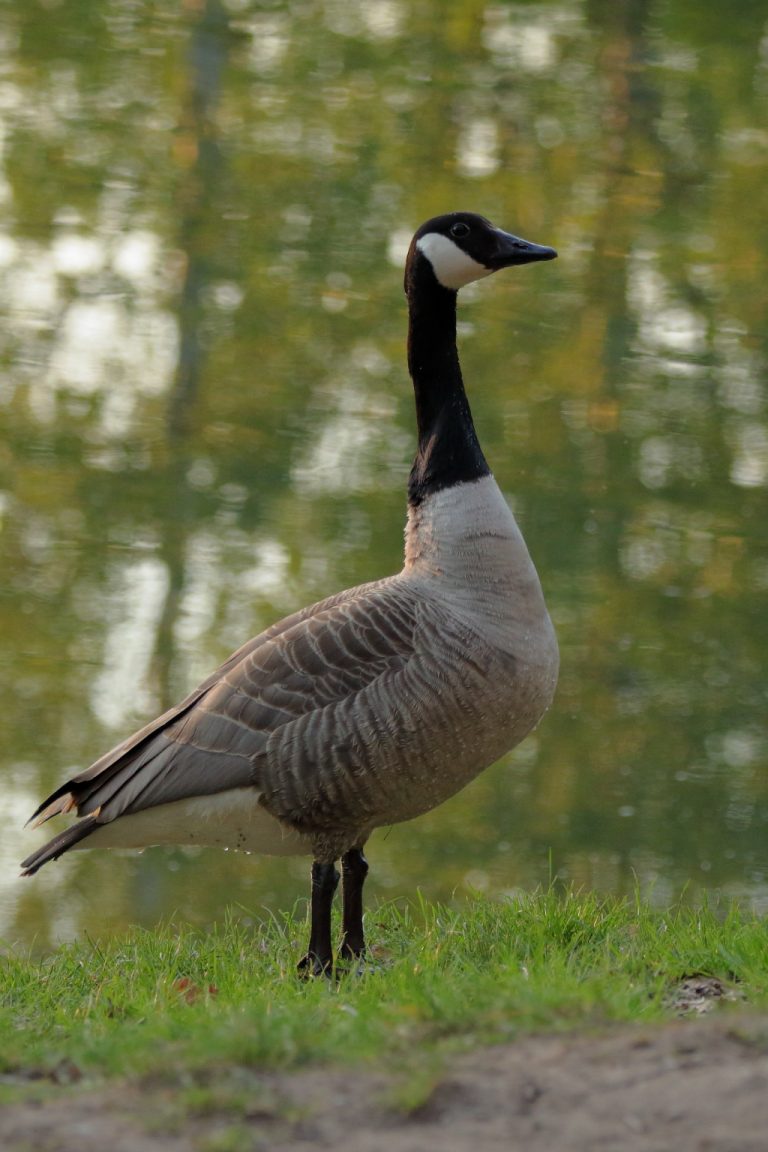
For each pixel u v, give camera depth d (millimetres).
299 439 19547
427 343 7680
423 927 8156
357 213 20656
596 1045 4801
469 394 19984
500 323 20312
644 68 21281
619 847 16031
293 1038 4926
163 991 6547
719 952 6332
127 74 21000
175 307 20188
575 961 6500
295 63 21062
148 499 19047
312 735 6742
